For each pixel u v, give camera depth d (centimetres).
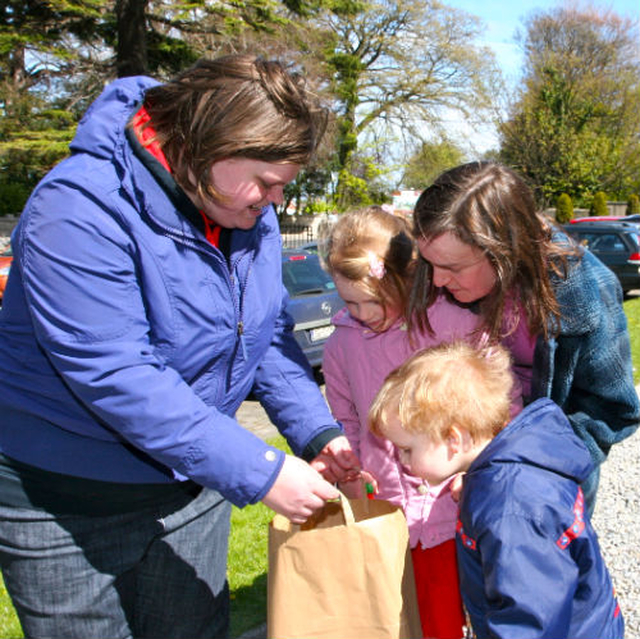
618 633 174
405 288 221
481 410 176
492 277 195
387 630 172
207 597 201
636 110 3794
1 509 173
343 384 244
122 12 1678
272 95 150
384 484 226
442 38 2702
